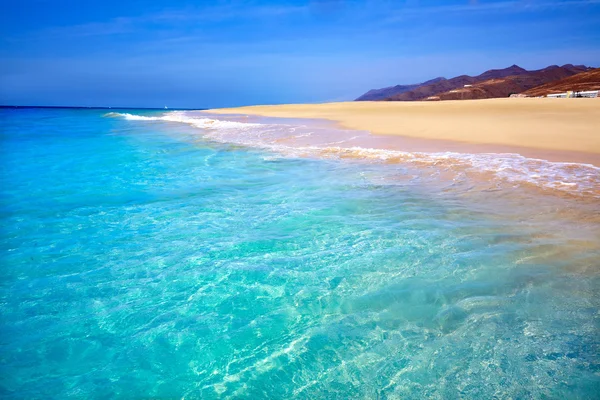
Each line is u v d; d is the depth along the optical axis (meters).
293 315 3.55
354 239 5.18
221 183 8.73
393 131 16.20
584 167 8.55
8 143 18.38
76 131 25.34
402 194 7.28
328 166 10.16
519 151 10.62
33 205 7.34
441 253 4.64
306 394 2.64
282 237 5.36
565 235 5.05
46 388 2.78
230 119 31.92
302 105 54.66
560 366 2.76
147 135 20.92
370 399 2.57
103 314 3.67
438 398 2.55
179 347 3.18
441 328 3.26
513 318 3.34
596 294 3.65
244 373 2.86
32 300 3.95
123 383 2.81
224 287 4.08
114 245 5.31
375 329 3.30
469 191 7.27
